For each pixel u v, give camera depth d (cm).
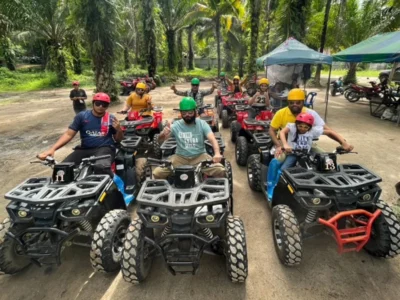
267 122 581
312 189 289
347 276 292
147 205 260
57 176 304
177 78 3044
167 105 1425
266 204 442
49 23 2312
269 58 954
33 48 4244
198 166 321
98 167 351
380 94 1412
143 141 625
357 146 704
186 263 258
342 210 279
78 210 271
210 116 663
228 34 3027
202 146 371
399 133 823
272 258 323
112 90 1479
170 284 291
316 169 319
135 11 3044
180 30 3288
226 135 845
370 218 272
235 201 454
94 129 395
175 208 252
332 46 2239
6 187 527
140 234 271
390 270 297
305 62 938
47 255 270
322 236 355
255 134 510
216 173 341
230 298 272
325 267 305
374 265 305
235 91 989
